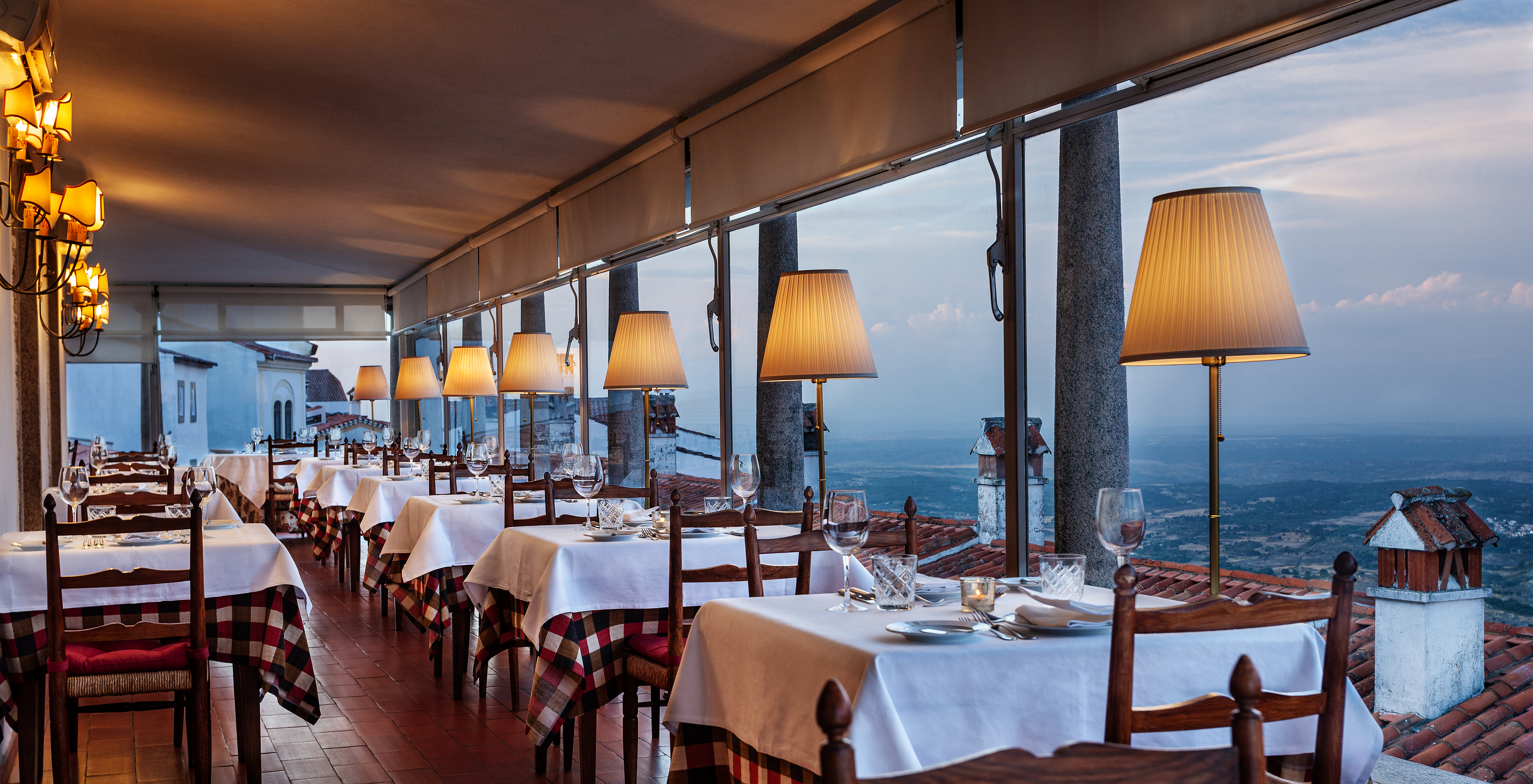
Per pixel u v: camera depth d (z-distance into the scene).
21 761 3.21
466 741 3.99
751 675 2.13
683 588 3.35
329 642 5.84
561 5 4.46
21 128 3.65
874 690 1.73
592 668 3.34
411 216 9.11
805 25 4.49
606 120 5.96
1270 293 2.12
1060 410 3.52
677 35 4.67
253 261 11.88
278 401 13.34
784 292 3.52
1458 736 2.30
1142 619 1.61
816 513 3.72
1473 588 2.29
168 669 3.11
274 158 7.42
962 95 3.80
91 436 12.65
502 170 7.25
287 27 5.01
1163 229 2.21
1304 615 1.71
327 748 3.91
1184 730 1.63
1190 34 2.92
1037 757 0.97
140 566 3.34
